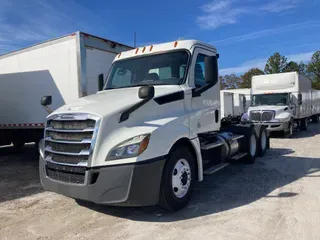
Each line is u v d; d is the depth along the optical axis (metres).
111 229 4.13
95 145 4.00
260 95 16.89
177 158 4.59
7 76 9.58
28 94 9.14
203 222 4.25
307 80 20.09
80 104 4.64
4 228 4.30
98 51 8.36
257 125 9.45
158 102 4.65
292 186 5.94
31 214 4.82
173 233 3.93
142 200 4.02
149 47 5.89
